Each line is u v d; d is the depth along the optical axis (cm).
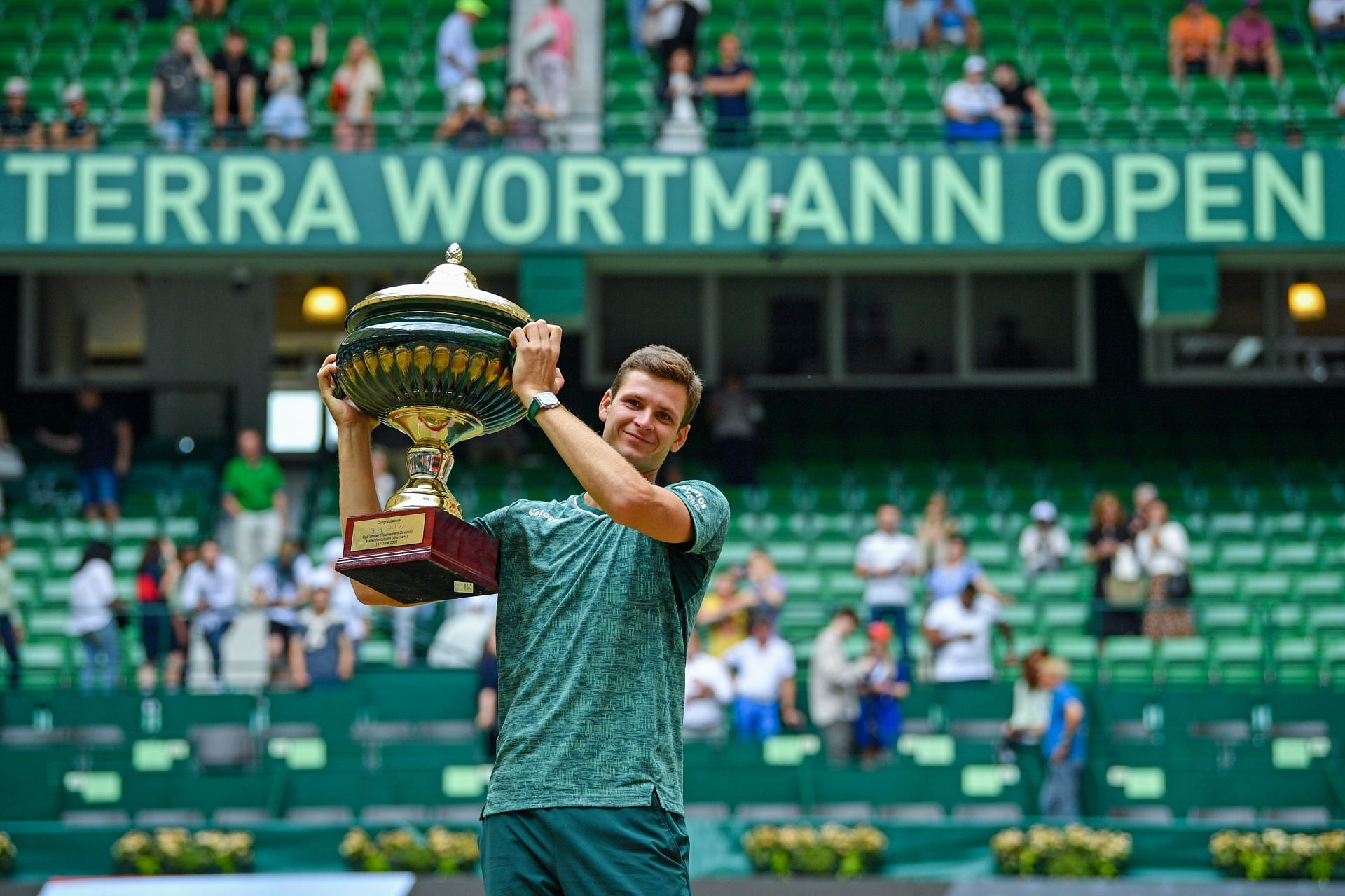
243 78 3259
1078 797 2245
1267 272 3831
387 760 2311
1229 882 2055
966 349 3819
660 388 637
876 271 3300
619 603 598
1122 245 3072
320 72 3800
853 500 3359
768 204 3078
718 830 2120
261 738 2386
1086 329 3812
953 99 3219
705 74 3362
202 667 2570
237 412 3812
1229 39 3912
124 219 3034
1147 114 3738
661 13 3494
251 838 2114
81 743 2419
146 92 3747
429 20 4072
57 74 3853
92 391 3234
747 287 3847
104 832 2117
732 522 3225
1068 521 3303
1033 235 3078
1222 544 3189
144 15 4059
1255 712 2467
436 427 643
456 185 3069
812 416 3775
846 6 4203
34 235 3023
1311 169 3072
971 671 2456
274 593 2577
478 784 2250
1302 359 3816
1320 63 4000
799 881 2025
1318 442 3659
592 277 3800
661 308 3834
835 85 3825
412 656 2667
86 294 3853
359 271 3662
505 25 4006
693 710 2312
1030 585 2938
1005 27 4103
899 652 2552
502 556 620
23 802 2242
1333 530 3275
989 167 3088
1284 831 2114
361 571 603
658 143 3275
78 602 2572
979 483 3456
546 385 608
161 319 3844
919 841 2117
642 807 580
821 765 2262
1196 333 3825
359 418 667
